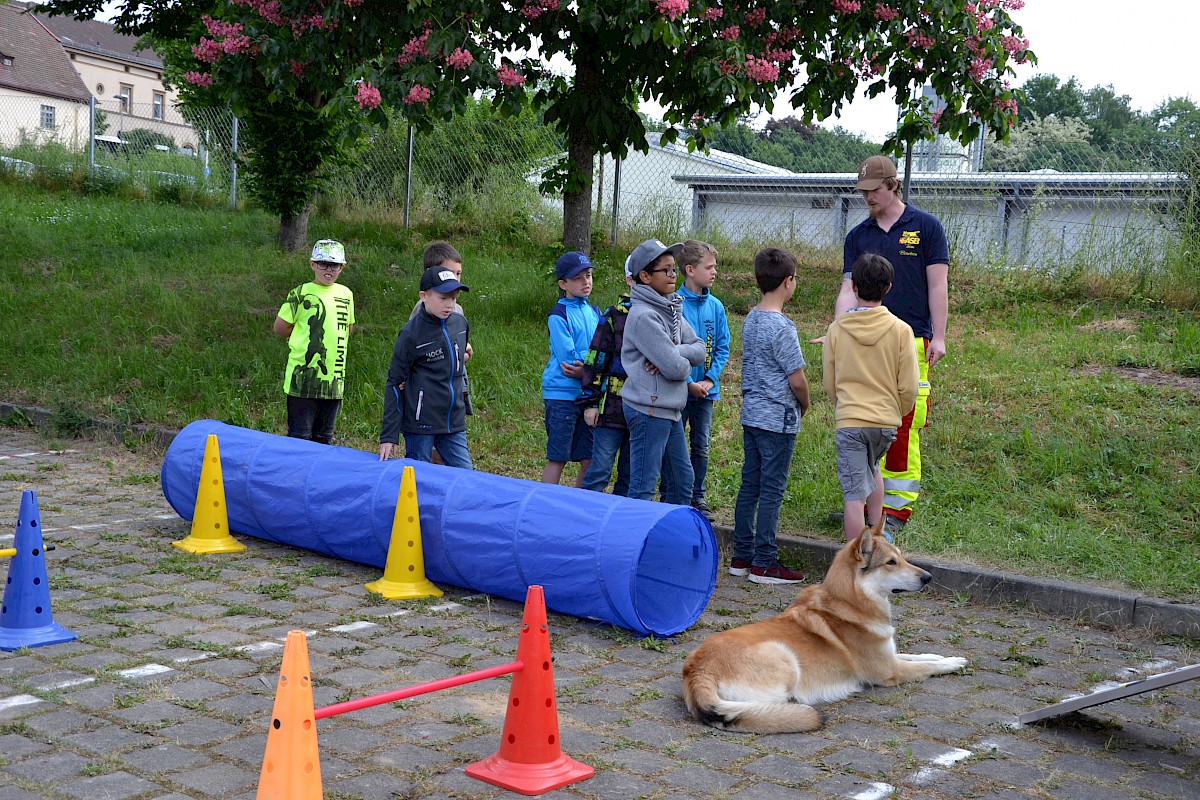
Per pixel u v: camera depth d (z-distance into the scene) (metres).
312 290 8.01
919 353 6.75
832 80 11.35
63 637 5.03
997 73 10.80
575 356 7.07
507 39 10.42
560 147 19.27
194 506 7.18
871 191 6.73
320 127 14.90
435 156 19.05
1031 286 12.41
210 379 10.98
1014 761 4.02
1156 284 11.98
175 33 17.34
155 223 17.45
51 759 3.74
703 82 9.78
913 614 6.03
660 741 4.12
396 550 6.11
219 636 5.19
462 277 14.05
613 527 5.47
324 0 9.80
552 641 5.38
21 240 15.60
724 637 4.59
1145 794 3.75
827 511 7.48
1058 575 6.26
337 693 4.50
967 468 8.04
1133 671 5.11
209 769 3.70
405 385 6.96
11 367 11.60
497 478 6.20
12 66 49.91
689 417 7.51
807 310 12.49
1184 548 6.61
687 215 17.14
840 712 4.53
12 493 8.20
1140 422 8.36
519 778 3.65
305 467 6.77
